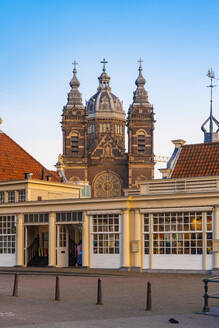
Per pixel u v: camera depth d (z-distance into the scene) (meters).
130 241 34.50
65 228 38.31
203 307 19.25
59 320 17.25
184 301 21.27
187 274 31.91
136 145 131.25
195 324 16.70
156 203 33.72
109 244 35.28
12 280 30.11
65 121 131.88
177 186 33.69
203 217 32.16
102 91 155.62
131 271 34.00
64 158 130.38
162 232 33.47
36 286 26.50
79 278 30.92
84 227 36.19
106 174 131.12
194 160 42.72
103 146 131.75
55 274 33.50
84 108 132.88
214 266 31.56
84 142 131.50
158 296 22.64
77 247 39.28
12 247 39.41
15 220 39.28
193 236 32.50
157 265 33.47
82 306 20.05
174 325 16.47
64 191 46.81
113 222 35.19
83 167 129.75
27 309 19.31
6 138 53.28
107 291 24.33
